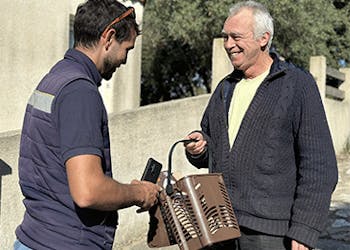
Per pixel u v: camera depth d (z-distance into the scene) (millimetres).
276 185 2641
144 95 17344
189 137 2895
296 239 2525
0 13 7211
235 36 2725
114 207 2029
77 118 1964
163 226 2412
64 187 2035
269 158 2635
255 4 2760
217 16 12062
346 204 6605
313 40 13039
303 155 2598
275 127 2629
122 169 4871
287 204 2646
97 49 2162
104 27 2137
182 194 2359
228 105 2893
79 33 2170
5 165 3609
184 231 2326
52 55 8047
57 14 8078
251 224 2648
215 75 7355
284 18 11875
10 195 3705
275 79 2688
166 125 5648
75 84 2025
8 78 7379
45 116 2043
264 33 2717
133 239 5117
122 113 4859
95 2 2166
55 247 2027
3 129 7332
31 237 2086
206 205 2359
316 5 12469
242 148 2695
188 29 12398
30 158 2113
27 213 2154
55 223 2039
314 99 2607
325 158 2566
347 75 10727
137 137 5094
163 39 14492
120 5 2203
